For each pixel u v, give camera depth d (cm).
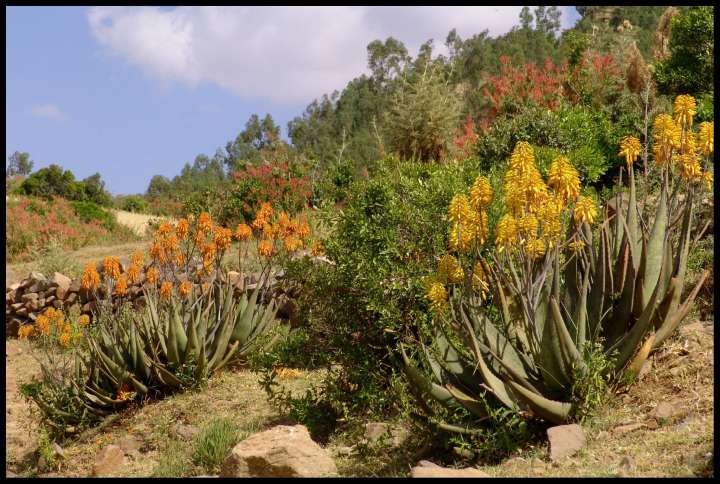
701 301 597
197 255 1121
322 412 612
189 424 686
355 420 572
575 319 482
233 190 1844
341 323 640
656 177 815
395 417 566
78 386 780
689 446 399
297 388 742
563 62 1866
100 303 927
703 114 1093
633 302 499
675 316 501
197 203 1858
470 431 465
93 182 3797
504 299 483
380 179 677
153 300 895
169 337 777
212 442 583
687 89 1360
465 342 495
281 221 862
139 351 783
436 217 639
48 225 1995
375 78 6212
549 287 502
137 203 3806
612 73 1630
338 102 6981
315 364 666
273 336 869
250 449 482
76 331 967
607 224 520
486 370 460
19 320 1242
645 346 474
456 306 535
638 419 452
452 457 488
